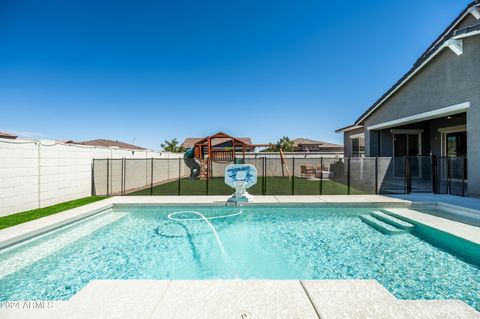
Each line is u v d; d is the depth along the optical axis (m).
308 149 33.53
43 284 3.55
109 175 10.05
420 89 9.31
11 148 5.96
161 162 15.08
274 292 2.35
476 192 7.10
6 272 3.84
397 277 3.71
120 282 2.56
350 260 4.34
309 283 2.51
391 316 1.96
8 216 5.72
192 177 17.62
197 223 6.44
